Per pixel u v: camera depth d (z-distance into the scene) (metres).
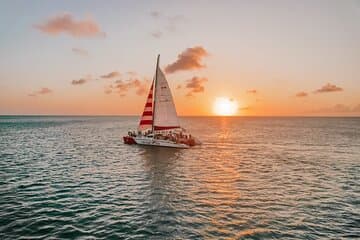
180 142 50.00
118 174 28.14
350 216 17.00
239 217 16.52
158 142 49.19
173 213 17.11
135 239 13.55
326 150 49.28
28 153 41.41
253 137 76.94
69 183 24.14
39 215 16.41
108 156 39.75
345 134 88.19
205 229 14.77
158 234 14.13
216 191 22.12
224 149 49.31
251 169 31.44
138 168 31.39
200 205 18.66
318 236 14.18
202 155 41.78
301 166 33.56
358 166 33.78
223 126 153.38
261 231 14.61
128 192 21.66
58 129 104.31
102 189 22.44
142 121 51.16
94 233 14.16
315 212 17.59
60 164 33.06
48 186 23.00
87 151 44.53
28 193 20.88
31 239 13.28
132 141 52.47
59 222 15.45
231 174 28.64
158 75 47.47
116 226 15.06
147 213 17.06
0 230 14.23
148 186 23.55
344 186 24.23
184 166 32.88
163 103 47.88
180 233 14.27
